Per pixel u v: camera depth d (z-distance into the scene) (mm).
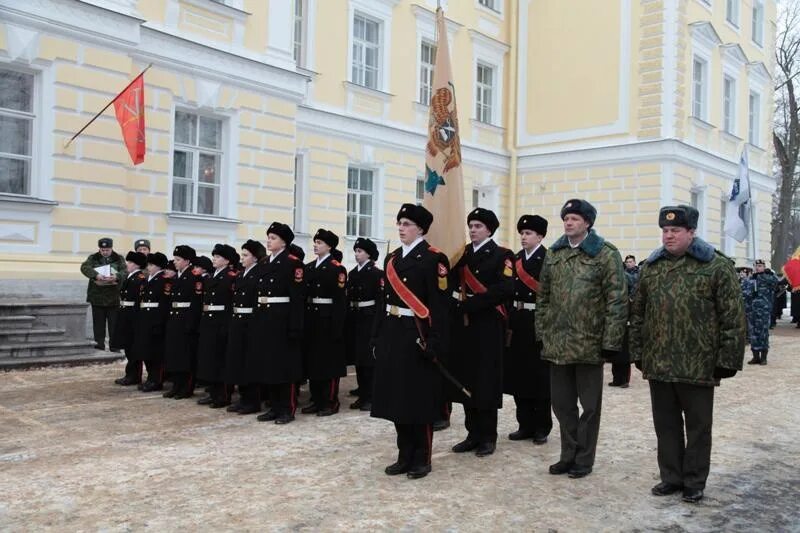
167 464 5684
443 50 7531
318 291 7867
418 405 5371
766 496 5172
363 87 17484
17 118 10852
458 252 6410
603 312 5465
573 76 21062
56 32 10922
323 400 7855
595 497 5062
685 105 19797
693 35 20078
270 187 14125
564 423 5602
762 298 12648
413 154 18922
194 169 13125
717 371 4895
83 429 6797
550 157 21344
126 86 11711
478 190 21453
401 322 5469
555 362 5527
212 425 7129
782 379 10773
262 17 13984
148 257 8953
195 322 8227
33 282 10758
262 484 5223
